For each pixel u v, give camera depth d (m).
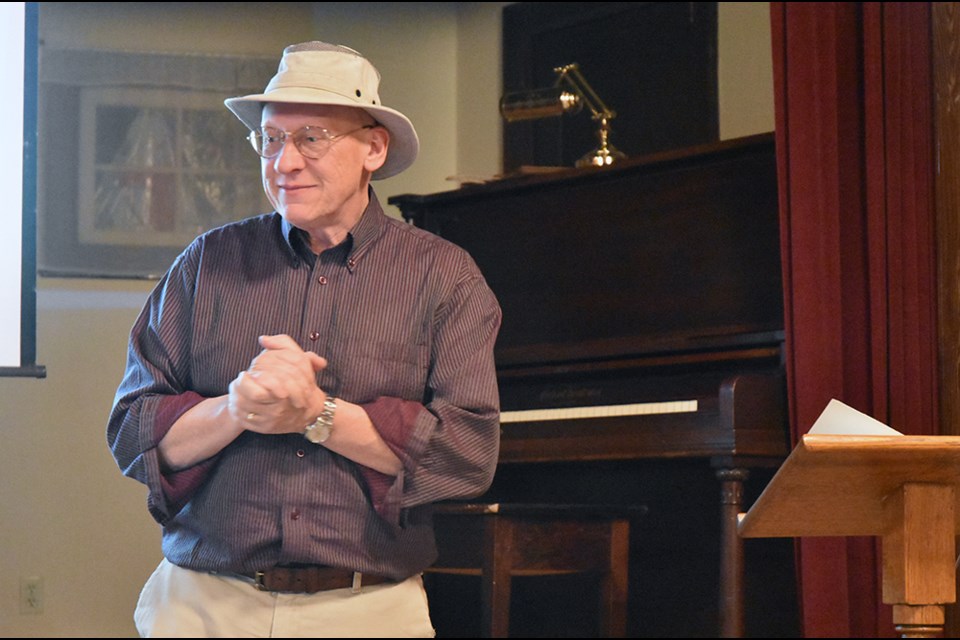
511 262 4.59
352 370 2.19
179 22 5.68
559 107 4.83
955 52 3.77
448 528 3.73
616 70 5.59
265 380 1.97
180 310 2.26
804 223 3.81
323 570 2.15
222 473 2.16
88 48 5.60
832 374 3.75
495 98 5.91
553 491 4.57
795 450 1.89
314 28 5.84
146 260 5.52
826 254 3.82
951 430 3.70
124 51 5.62
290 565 2.15
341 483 2.15
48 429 4.93
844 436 1.87
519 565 3.67
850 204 3.92
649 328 4.24
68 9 5.59
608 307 4.34
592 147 5.62
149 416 2.15
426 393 2.31
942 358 3.73
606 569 3.88
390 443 2.12
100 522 4.80
